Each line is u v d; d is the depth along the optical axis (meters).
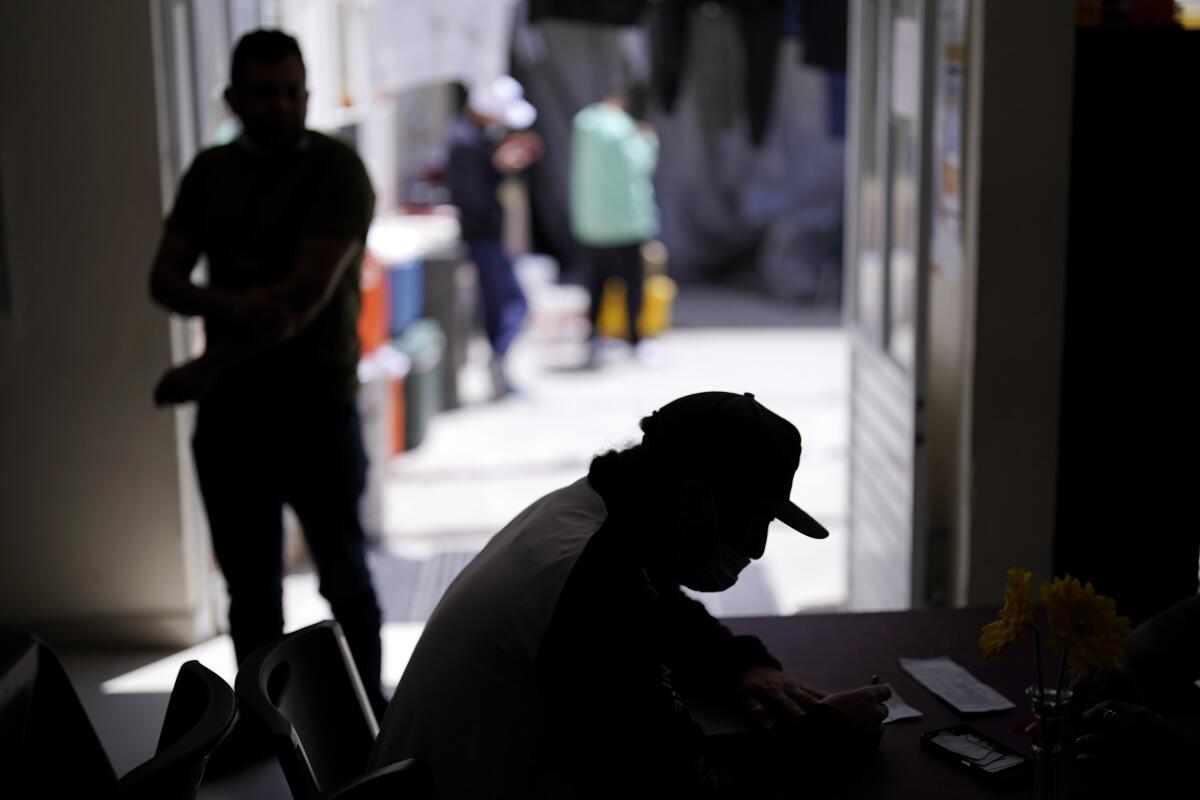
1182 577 5.30
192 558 6.15
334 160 4.57
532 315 13.77
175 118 5.87
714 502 2.57
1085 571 5.33
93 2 5.64
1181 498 5.25
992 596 5.38
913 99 5.28
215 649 6.15
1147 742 2.71
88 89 5.70
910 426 5.33
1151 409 5.20
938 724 3.06
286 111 4.46
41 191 5.76
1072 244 5.12
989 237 5.12
